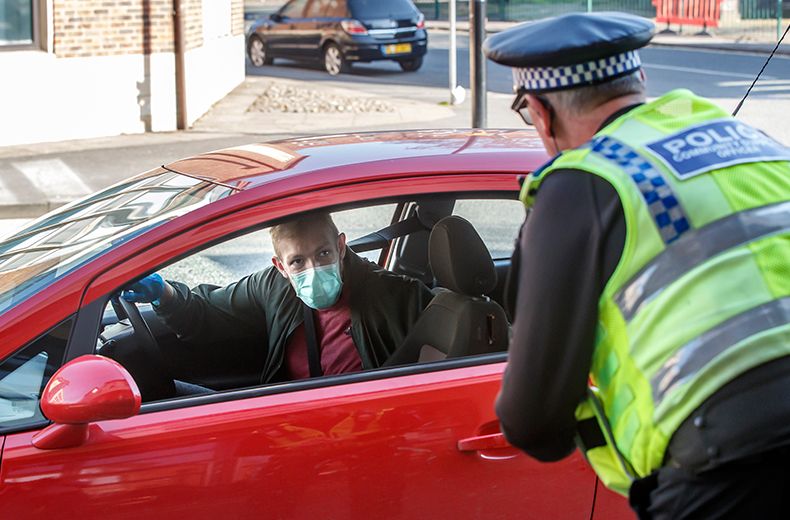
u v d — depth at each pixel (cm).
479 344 323
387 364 335
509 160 324
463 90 1662
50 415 262
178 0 1416
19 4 1323
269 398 288
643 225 195
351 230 349
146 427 279
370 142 348
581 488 296
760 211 200
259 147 363
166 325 351
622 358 200
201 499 277
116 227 314
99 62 1382
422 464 288
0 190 1073
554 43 207
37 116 1341
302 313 342
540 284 200
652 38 212
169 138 1376
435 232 330
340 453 284
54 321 283
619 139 205
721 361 190
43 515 269
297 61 2292
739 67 2188
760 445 189
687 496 198
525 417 207
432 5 3906
